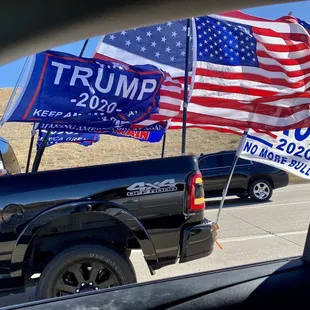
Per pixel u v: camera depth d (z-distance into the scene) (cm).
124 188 410
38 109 552
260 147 675
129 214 407
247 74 682
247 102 661
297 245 697
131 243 424
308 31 750
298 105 662
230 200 1381
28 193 398
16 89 574
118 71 593
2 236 390
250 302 205
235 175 1305
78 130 596
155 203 414
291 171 679
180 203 419
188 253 418
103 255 399
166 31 784
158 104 630
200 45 677
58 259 394
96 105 584
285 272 222
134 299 218
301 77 688
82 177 410
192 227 420
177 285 226
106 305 215
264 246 704
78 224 412
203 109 672
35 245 406
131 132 826
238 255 655
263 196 1301
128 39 778
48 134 632
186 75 647
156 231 411
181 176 423
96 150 2998
